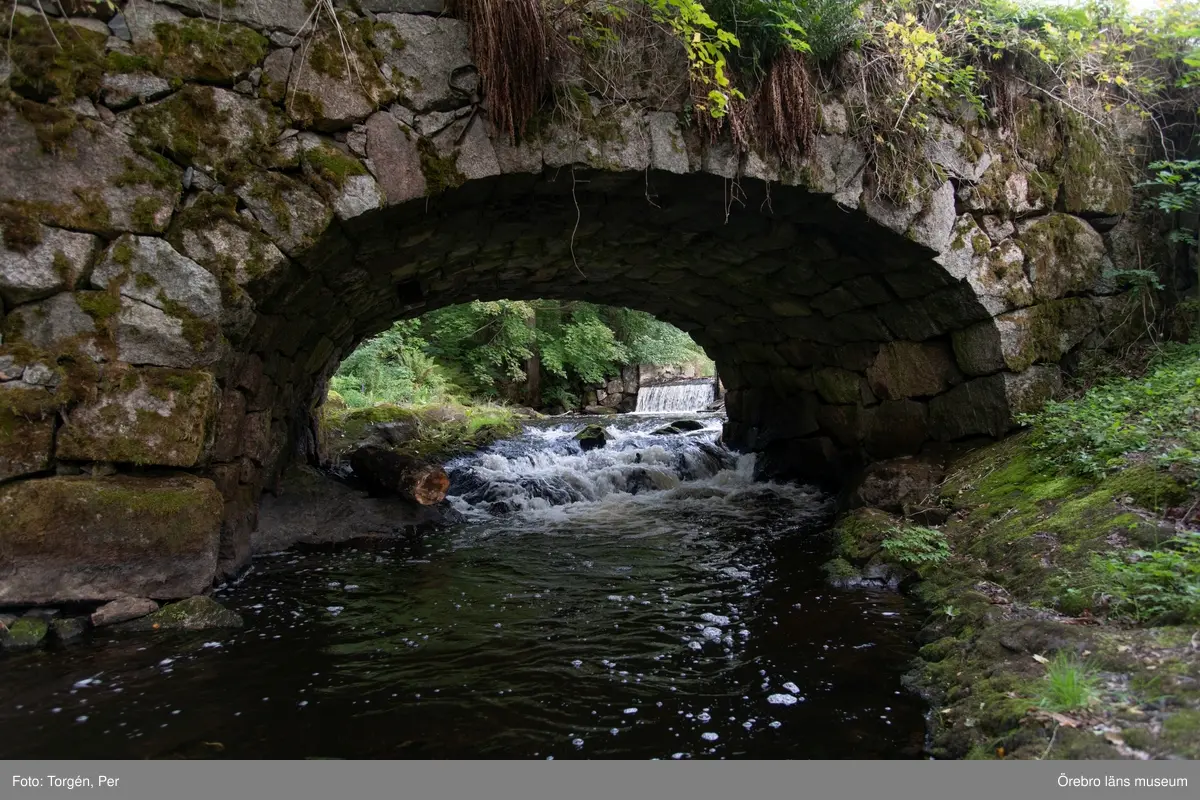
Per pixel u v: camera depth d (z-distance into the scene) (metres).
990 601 3.34
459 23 3.73
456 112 3.75
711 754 2.36
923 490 5.39
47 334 3.10
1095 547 3.31
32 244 3.04
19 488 3.02
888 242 5.04
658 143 4.15
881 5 4.84
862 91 4.68
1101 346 5.73
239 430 4.30
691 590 4.26
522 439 10.03
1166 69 5.89
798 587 4.29
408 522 5.98
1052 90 5.58
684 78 4.19
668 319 8.70
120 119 3.19
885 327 6.22
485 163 3.81
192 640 3.23
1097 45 5.65
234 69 3.36
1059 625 2.73
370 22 3.59
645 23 4.13
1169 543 3.09
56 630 3.11
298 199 3.47
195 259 3.31
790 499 7.38
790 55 4.38
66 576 3.13
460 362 15.60
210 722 2.52
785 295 6.57
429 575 4.61
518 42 3.73
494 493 7.34
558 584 4.40
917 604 3.88
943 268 5.14
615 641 3.40
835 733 2.48
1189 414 4.16
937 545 4.45
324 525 5.55
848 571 4.48
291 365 5.34
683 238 5.46
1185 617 2.52
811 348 7.36
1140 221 5.94
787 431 8.38
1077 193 5.65
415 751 2.37
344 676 2.96
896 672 3.00
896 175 4.80
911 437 6.36
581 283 7.14
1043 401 5.48
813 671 3.03
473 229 4.79
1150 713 2.03
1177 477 3.52
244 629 3.47
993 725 2.26
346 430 8.97
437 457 8.69
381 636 3.44
